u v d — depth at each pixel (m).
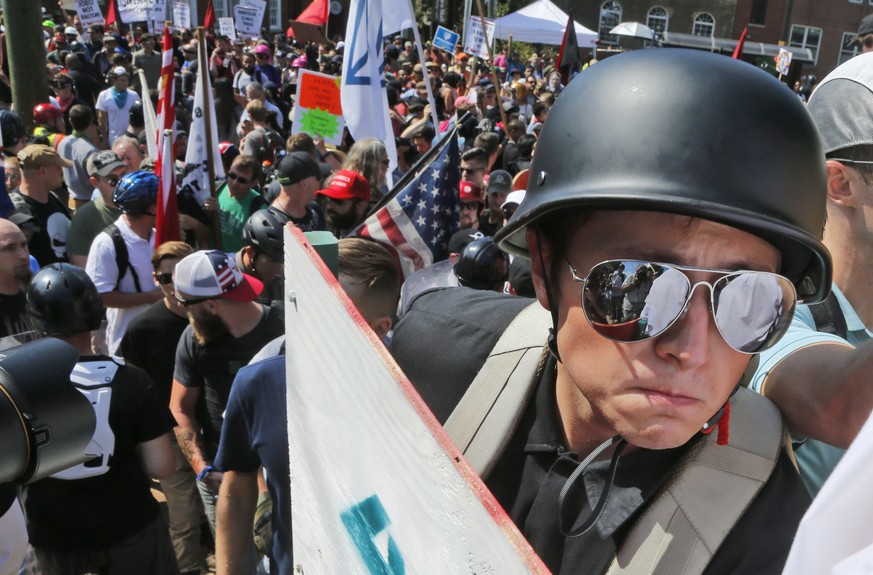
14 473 1.07
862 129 1.10
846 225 1.15
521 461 1.00
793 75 34.47
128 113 9.97
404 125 9.78
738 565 0.79
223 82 10.11
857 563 0.42
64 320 2.56
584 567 0.88
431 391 1.14
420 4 30.72
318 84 6.12
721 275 0.75
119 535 2.66
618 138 0.77
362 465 0.77
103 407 2.55
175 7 14.43
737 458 0.81
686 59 0.79
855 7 34.00
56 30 18.17
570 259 0.83
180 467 3.41
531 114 12.88
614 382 0.78
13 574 1.46
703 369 0.74
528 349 1.03
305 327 0.93
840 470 0.44
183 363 3.04
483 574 0.54
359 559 0.81
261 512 2.18
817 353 0.90
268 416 2.01
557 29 20.20
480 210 5.68
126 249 3.87
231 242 4.94
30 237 4.42
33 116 7.77
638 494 0.84
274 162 7.05
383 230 3.32
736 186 0.73
